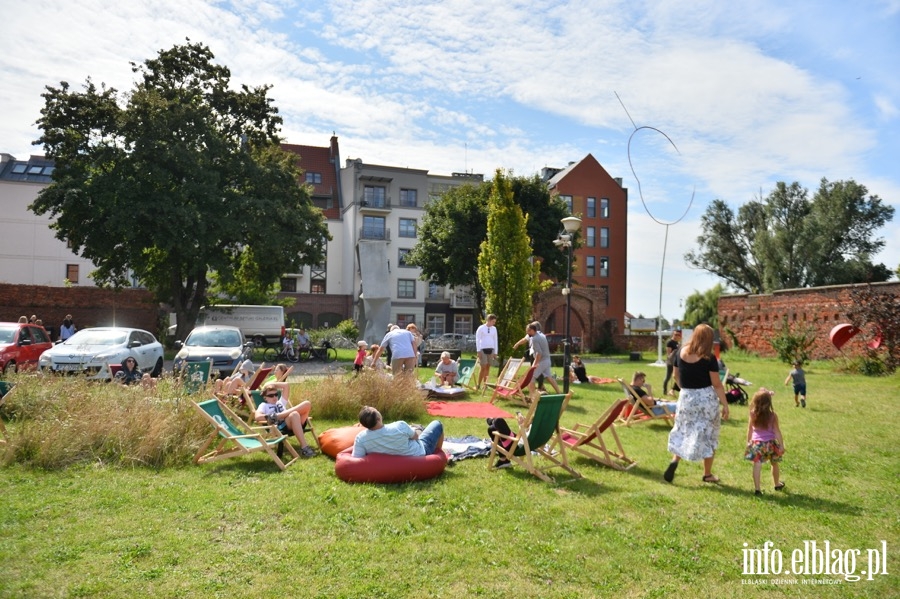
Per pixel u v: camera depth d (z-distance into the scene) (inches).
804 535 212.7
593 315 1608.0
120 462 283.9
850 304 989.2
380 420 270.2
